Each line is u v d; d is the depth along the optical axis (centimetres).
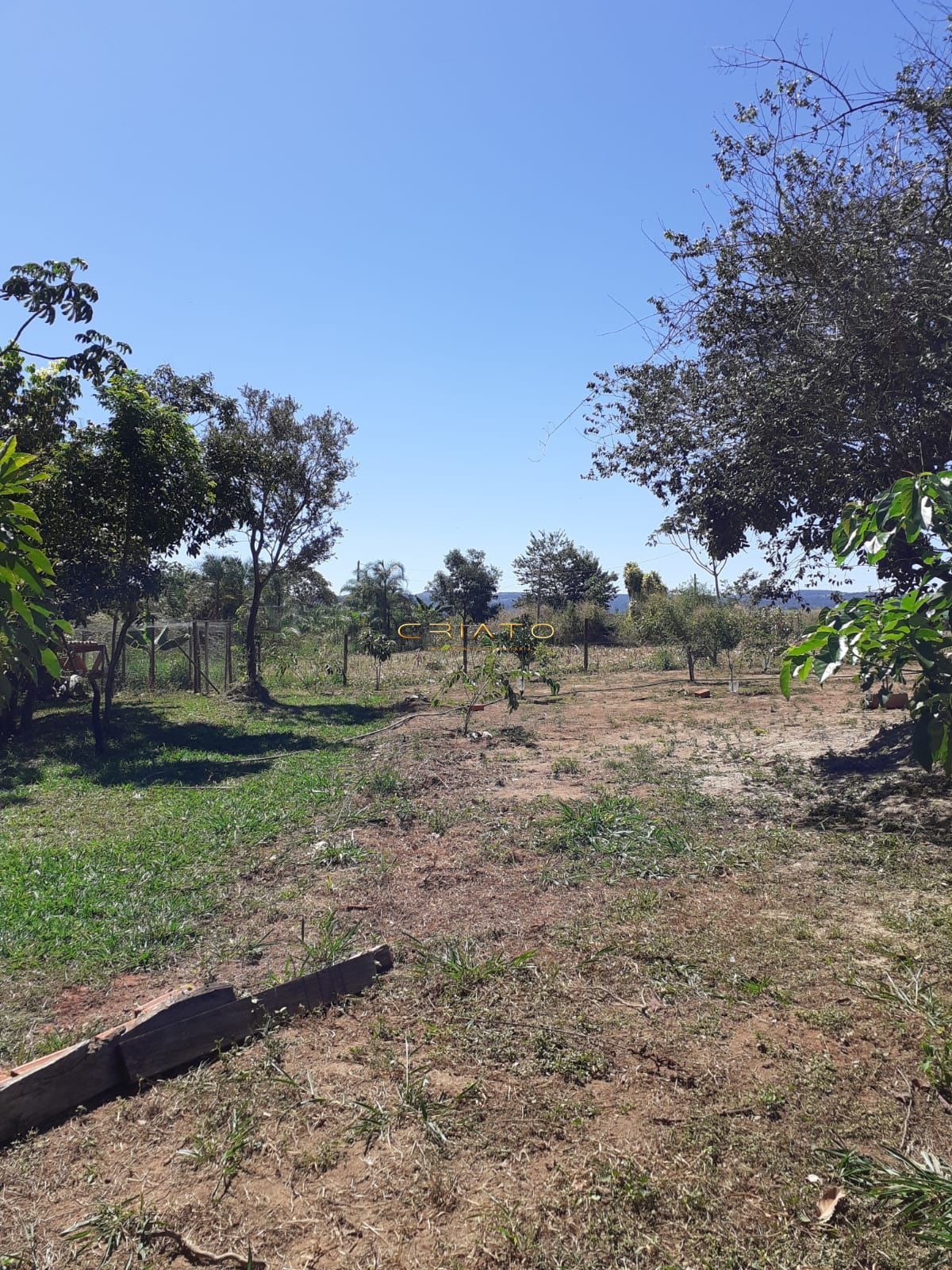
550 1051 359
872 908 520
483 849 673
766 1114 312
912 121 702
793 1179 277
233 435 1859
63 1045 380
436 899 570
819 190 764
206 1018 370
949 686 282
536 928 507
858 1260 244
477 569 4703
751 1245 251
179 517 1480
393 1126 310
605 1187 274
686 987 416
